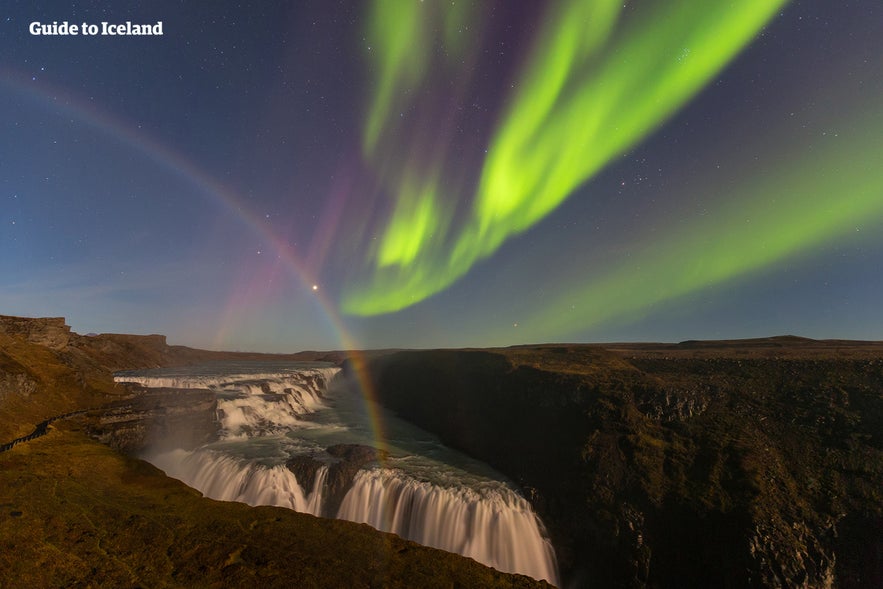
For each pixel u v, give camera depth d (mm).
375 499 46969
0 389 49844
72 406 55125
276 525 29719
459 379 83125
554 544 43188
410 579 25000
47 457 37469
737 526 37594
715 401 55000
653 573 38250
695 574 37031
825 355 64375
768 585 33781
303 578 23812
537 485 48625
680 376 62812
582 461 48469
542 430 57531
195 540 26672
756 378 59125
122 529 26922
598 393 56781
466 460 58844
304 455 52469
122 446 49406
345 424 77812
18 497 29094
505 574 26938
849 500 38969
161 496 33062
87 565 22922
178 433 55781
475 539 42375
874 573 34250
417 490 46781
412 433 74812
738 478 42406
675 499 41844
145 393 66000
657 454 47250
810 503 39500
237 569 24031
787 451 45656
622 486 44500
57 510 28031
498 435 61531
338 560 26031
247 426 67562
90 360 83188
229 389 82750
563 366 71000
